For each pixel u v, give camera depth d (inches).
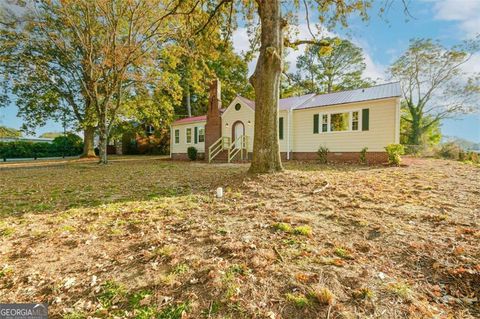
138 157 1026.7
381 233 121.1
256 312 73.2
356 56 1225.4
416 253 101.3
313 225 134.0
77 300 83.8
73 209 190.7
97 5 542.3
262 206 171.3
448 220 134.0
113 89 626.8
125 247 120.1
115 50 575.2
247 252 106.3
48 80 686.5
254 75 274.2
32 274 99.4
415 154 702.5
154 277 93.1
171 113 880.9
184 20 449.1
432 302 75.5
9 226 154.7
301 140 621.0
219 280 87.4
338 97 604.1
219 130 745.0
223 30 438.9
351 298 76.6
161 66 668.1
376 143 506.6
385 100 492.7
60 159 925.2
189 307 76.8
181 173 401.1
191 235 128.5
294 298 77.2
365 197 184.7
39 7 571.2
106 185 305.0
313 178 243.6
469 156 507.8
